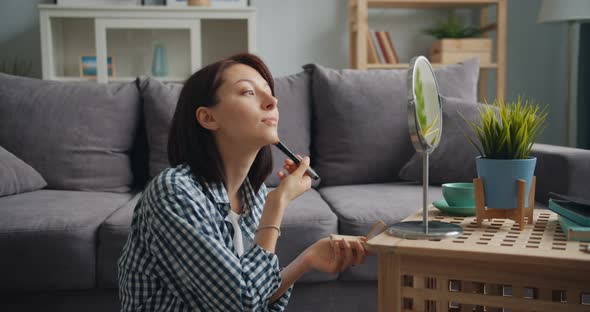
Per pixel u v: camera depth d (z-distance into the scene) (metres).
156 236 0.99
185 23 3.52
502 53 3.70
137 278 1.03
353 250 1.09
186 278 0.97
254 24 3.56
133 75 3.54
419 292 0.91
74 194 2.02
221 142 1.08
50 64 3.47
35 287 1.62
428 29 4.02
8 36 3.81
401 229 0.97
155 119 2.20
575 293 0.84
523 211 1.01
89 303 1.67
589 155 1.81
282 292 1.12
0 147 2.05
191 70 3.55
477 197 1.04
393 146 2.24
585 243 0.91
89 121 2.18
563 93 4.06
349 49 4.04
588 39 3.67
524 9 4.03
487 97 4.04
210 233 0.99
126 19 3.50
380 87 2.29
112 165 2.17
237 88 1.04
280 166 2.19
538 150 1.95
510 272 0.87
